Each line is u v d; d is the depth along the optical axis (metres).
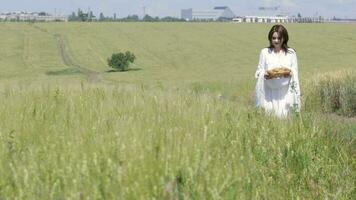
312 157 6.08
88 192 4.05
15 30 177.00
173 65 122.75
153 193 4.05
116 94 8.26
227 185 4.34
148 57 135.00
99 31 177.50
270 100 9.89
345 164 6.18
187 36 170.00
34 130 5.73
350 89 24.95
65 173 4.35
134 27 191.62
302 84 28.64
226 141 5.94
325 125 7.56
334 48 136.62
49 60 130.25
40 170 4.46
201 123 6.24
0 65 122.56
